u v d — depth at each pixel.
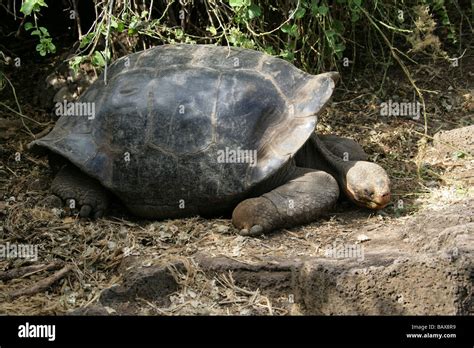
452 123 4.16
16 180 3.69
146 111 3.35
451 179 3.68
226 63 3.44
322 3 4.06
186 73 3.41
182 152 3.30
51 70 4.36
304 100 3.36
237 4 3.77
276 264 3.04
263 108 3.34
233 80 3.38
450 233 2.99
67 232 3.30
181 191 3.31
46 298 3.00
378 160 3.86
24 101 4.26
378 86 4.43
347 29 4.49
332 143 3.67
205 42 4.23
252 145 3.30
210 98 3.34
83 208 3.38
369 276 2.88
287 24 4.02
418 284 2.85
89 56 3.86
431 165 3.82
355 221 3.35
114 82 3.47
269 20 4.29
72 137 3.42
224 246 3.17
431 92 4.31
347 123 4.14
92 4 4.55
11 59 4.47
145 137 3.33
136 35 4.20
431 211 3.37
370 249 3.10
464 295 2.82
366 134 4.04
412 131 4.06
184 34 4.07
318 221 3.33
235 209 3.25
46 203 3.44
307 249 3.14
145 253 3.15
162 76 3.42
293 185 3.29
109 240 3.25
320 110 3.33
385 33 4.57
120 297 2.99
